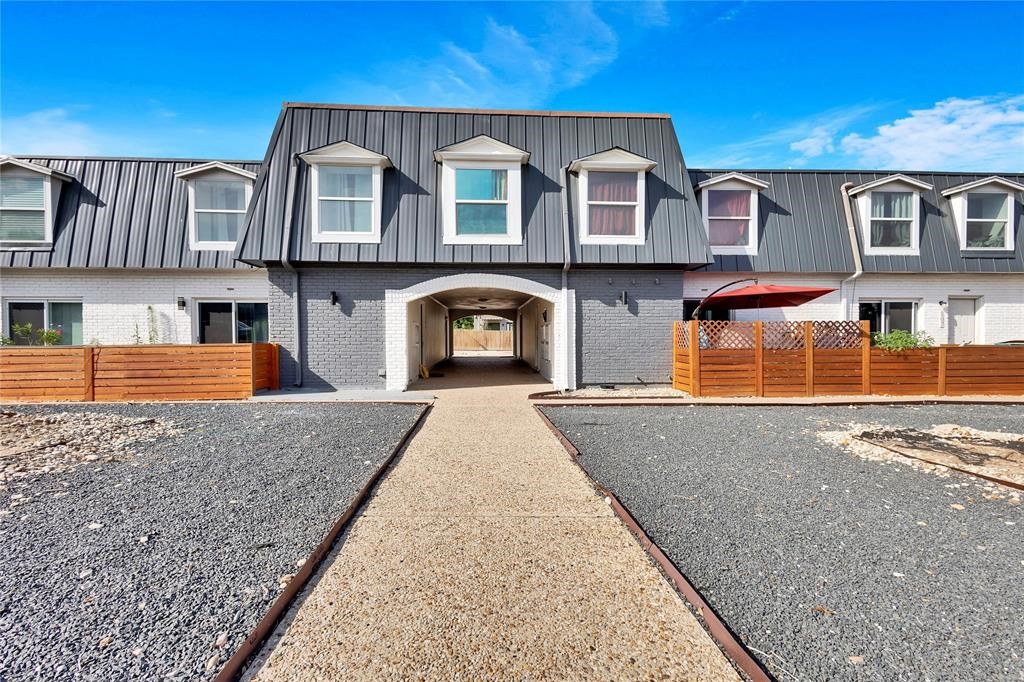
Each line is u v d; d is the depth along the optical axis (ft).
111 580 9.17
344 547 10.61
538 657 7.11
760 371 32.53
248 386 31.60
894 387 33.17
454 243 34.30
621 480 15.28
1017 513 12.67
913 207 40.01
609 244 35.17
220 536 11.10
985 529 11.71
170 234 37.60
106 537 11.00
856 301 40.29
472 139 34.45
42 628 7.74
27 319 37.32
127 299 37.65
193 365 31.45
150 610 8.25
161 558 10.04
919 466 16.80
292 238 33.24
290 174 34.30
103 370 31.17
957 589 9.06
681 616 8.15
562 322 35.50
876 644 7.50
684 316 40.14
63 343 37.45
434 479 15.30
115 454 17.93
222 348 31.63
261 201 33.76
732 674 6.81
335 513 12.52
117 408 27.81
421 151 35.83
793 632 7.79
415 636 7.58
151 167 38.81
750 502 13.43
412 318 39.29
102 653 7.18
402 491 14.17
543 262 34.60
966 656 7.22
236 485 14.60
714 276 39.52
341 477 15.40
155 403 29.60
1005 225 40.60
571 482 15.03
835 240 40.11
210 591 8.84
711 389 32.42
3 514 12.26
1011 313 40.68
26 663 6.95
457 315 85.20
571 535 11.27
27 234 36.68
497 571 9.59
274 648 7.29
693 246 35.65
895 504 13.30
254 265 34.24
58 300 37.29
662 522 12.04
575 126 37.65
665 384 36.24
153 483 14.73
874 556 10.34
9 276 36.83
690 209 36.55
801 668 6.96
